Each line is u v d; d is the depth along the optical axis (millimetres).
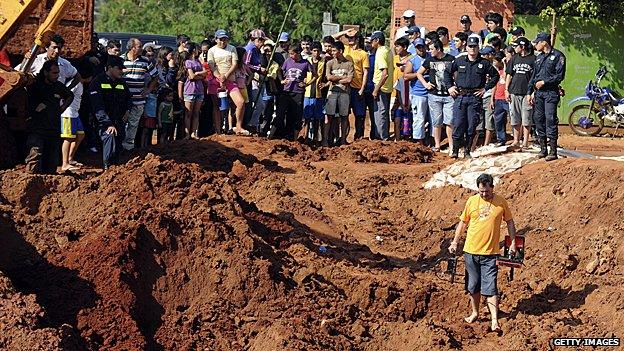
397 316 13008
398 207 18562
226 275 12508
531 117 19891
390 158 21234
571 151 20969
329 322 12078
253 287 12469
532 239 15367
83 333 10844
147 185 13867
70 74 16922
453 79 20688
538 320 12531
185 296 12195
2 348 9516
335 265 14039
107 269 11641
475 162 18844
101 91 16562
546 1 29250
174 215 12938
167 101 20750
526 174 17484
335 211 18016
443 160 21203
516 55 20141
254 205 15961
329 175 19766
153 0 52812
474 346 11953
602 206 15047
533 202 16594
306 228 16250
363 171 20016
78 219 13258
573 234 15008
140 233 12273
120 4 55719
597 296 12867
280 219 15805
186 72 21344
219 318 11953
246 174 18969
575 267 14047
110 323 11047
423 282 13758
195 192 14047
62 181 13867
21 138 16984
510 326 12438
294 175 19516
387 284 13328
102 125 16531
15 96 16641
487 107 21297
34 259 11984
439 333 11914
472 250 12484
